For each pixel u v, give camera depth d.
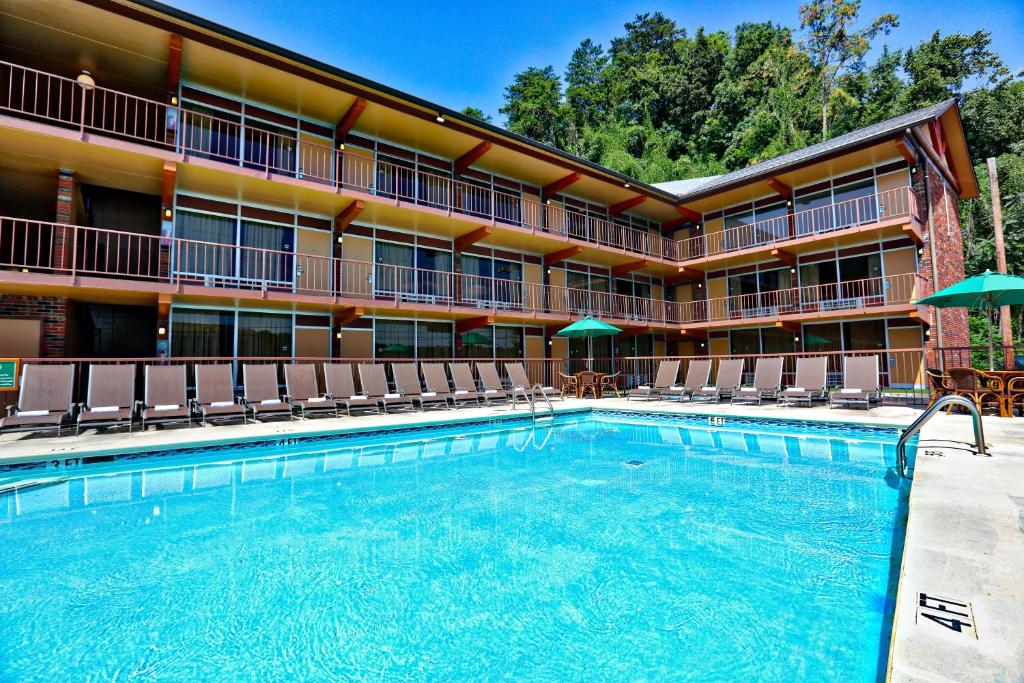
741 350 18.20
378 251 13.33
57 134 8.36
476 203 15.07
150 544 3.87
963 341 16.23
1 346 8.81
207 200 11.03
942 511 3.36
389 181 13.31
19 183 10.27
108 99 10.59
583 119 42.25
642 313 19.75
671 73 43.28
